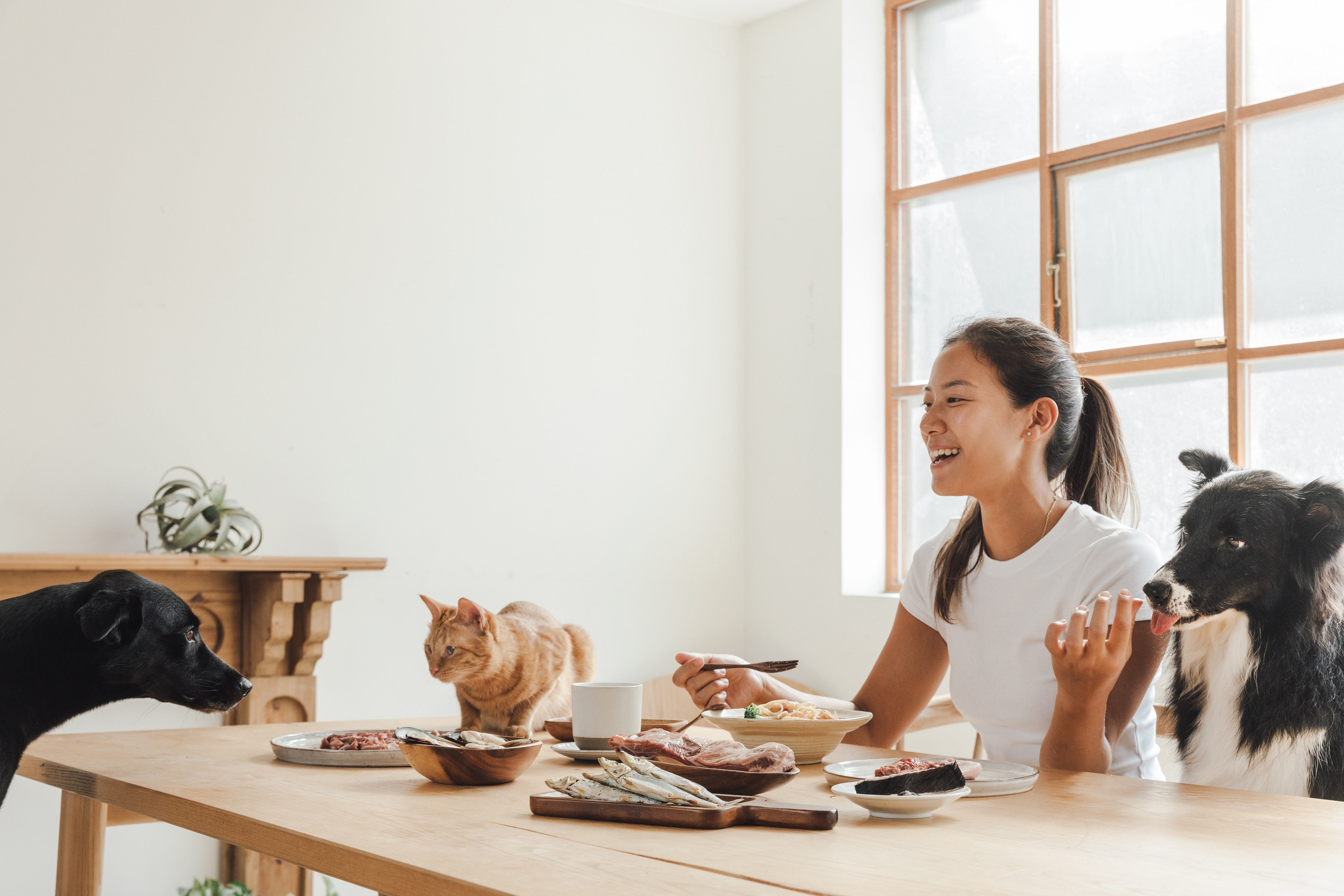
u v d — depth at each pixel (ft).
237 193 10.02
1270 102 9.70
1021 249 11.69
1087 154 11.04
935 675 5.64
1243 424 9.78
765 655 12.98
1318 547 4.92
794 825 2.99
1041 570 4.98
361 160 10.78
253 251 10.07
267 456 10.02
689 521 12.88
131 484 9.30
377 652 10.52
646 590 12.47
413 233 11.05
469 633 4.89
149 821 8.90
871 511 12.50
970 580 5.25
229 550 9.01
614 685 4.27
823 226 12.68
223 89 10.00
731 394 13.38
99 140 9.34
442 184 11.28
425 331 11.06
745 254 13.58
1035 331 5.11
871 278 12.68
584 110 12.37
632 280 12.62
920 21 12.83
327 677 10.22
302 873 9.58
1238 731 5.05
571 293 12.12
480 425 11.36
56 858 8.86
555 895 2.25
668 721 5.16
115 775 3.96
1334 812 3.25
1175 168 10.45
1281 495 5.03
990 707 5.09
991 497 5.11
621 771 3.20
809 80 12.96
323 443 10.35
